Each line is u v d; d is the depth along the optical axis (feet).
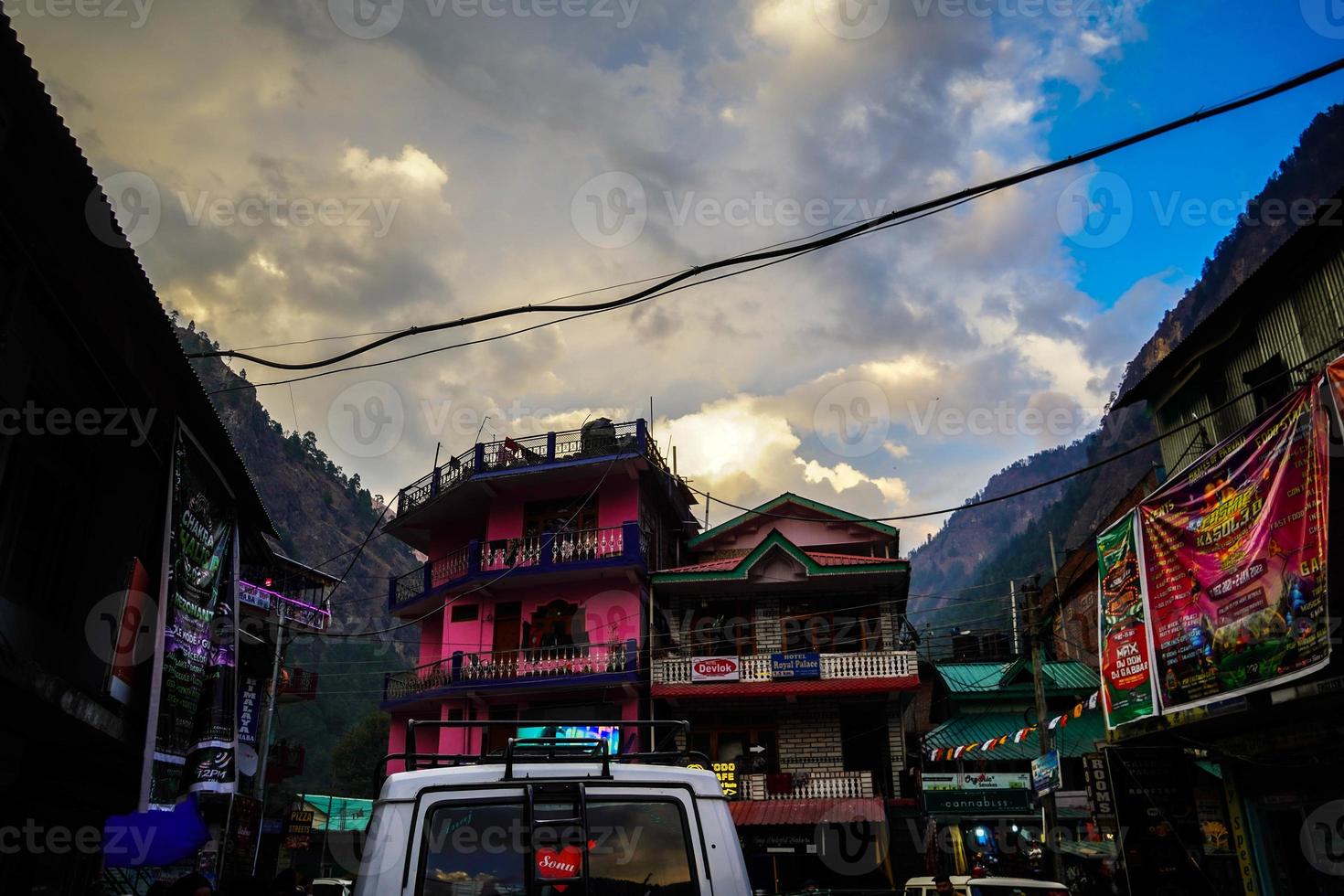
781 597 89.25
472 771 14.40
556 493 95.30
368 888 13.15
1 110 17.94
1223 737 37.99
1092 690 87.92
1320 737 32.07
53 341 24.49
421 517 102.73
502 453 98.07
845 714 89.10
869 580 87.10
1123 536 40.27
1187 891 36.47
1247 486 31.55
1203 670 33.60
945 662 106.63
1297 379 51.39
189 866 58.23
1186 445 62.34
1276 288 52.80
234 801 61.87
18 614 25.35
